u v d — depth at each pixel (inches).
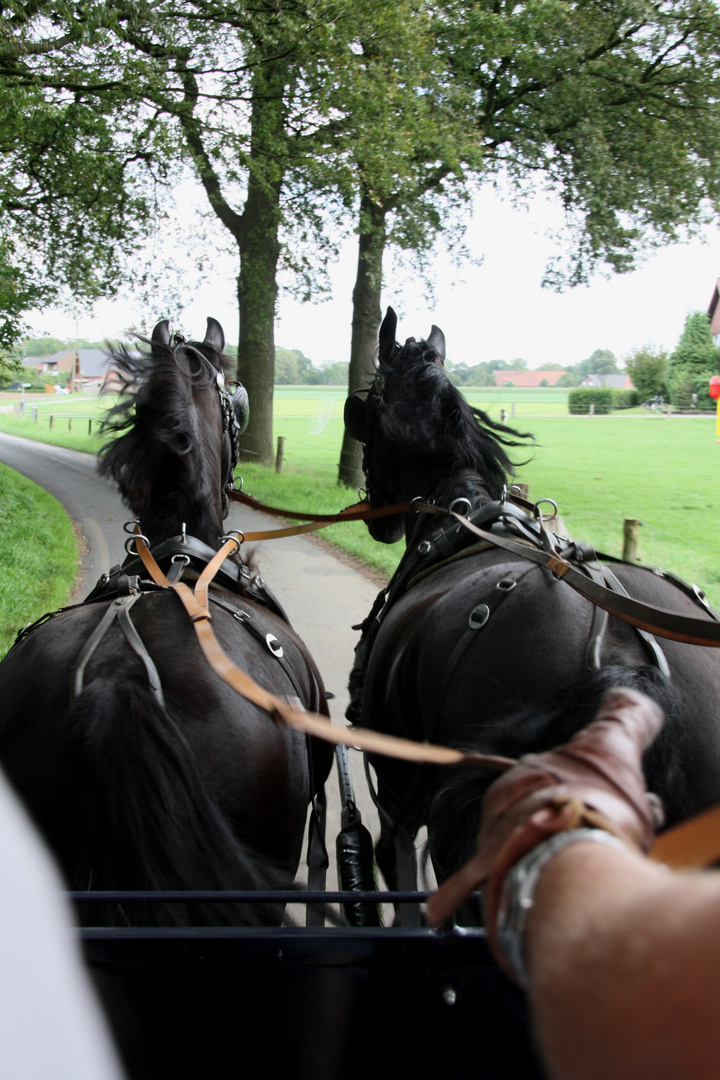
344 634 315.6
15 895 26.0
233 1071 63.7
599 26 642.8
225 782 82.1
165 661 87.7
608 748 31.0
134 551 118.3
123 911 75.8
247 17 490.9
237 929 63.3
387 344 150.6
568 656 86.4
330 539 511.5
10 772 82.7
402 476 139.2
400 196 628.7
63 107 542.3
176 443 114.9
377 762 120.7
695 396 2381.9
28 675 88.4
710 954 20.8
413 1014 63.9
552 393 3385.8
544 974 24.1
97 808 75.0
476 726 89.4
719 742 81.5
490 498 122.3
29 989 25.1
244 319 813.2
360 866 106.1
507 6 635.5
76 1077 25.8
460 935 63.3
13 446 1347.2
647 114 695.1
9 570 368.5
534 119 681.6
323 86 519.8
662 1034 20.6
